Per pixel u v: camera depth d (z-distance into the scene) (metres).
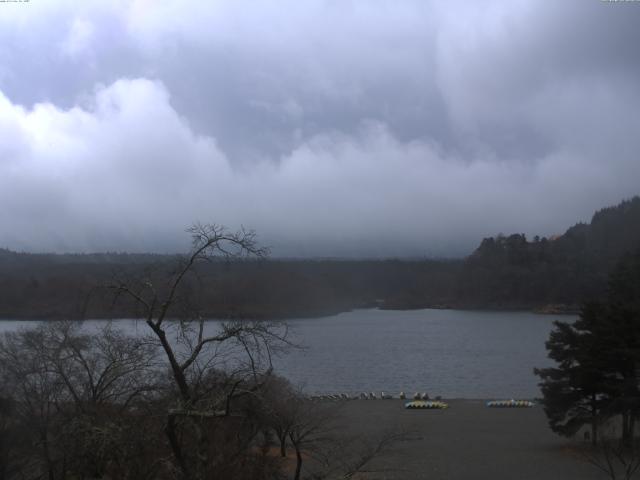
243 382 19.69
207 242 18.38
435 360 124.88
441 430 51.88
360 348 144.62
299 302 108.06
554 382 43.03
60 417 23.95
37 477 23.56
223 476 19.33
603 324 41.88
